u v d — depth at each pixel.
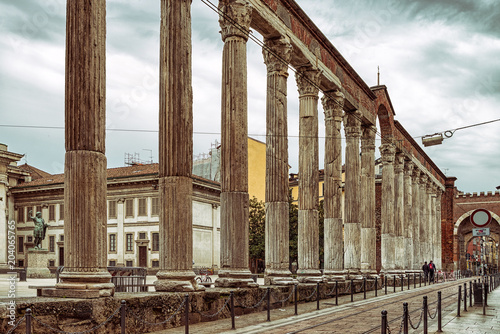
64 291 13.43
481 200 76.56
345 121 35.12
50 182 66.00
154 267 58.28
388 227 43.19
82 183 13.78
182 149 17.25
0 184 62.53
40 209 64.38
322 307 22.80
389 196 43.44
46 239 63.66
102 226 14.12
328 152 30.89
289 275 23.64
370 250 37.22
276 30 23.59
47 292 13.62
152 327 14.91
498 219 75.31
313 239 26.86
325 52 29.61
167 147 17.22
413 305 24.39
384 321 10.69
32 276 46.12
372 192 38.06
